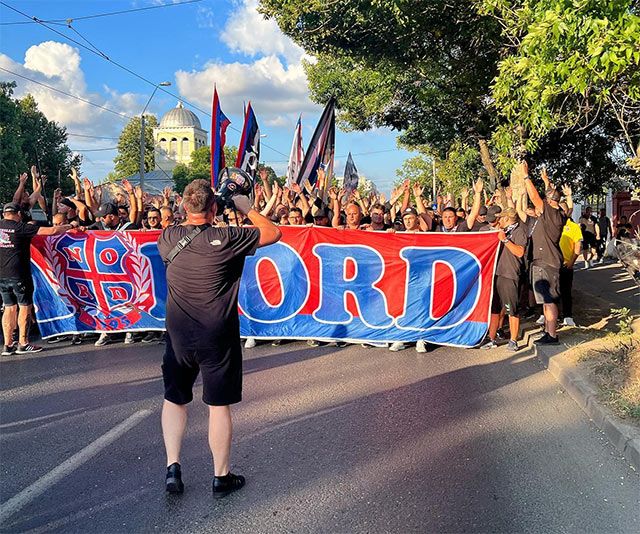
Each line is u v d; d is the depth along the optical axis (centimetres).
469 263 687
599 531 291
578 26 490
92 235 755
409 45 1144
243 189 372
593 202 2353
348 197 1285
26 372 619
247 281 723
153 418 467
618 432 394
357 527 299
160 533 297
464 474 357
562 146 1461
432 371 595
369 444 406
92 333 770
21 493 344
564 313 767
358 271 709
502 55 1100
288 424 448
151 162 7562
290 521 306
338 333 715
